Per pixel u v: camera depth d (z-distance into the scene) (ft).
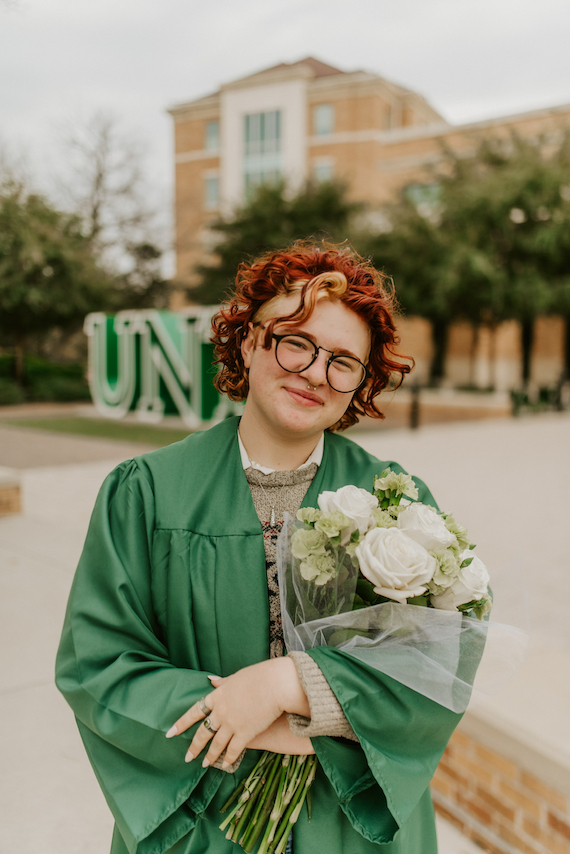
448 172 77.30
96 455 33.71
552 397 67.87
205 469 3.82
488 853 6.74
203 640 3.53
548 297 63.21
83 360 89.10
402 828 3.67
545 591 14.85
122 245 89.71
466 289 66.54
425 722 3.26
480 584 3.29
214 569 3.57
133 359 49.08
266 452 3.87
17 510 18.65
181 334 45.21
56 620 11.31
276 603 3.60
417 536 3.23
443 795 7.27
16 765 7.63
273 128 111.75
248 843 3.40
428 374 96.37
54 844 6.48
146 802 3.34
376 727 3.16
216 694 3.23
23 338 69.41
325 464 4.00
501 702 6.89
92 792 7.27
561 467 32.78
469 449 38.65
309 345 3.53
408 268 67.10
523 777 6.39
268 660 3.26
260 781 3.49
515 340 93.97
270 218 78.54
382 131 107.96
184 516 3.66
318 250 3.91
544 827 6.21
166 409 47.03
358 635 3.30
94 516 3.73
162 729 3.25
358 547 3.15
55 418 53.36
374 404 4.28
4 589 12.62
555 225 62.59
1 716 8.53
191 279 101.40
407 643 3.28
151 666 3.45
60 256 65.16
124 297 88.58
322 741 3.25
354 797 3.43
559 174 62.75
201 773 3.32
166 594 3.63
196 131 118.32
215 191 118.42
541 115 85.97
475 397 81.41
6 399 65.98
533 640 11.94
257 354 3.70
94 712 3.38
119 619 3.51
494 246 65.41
